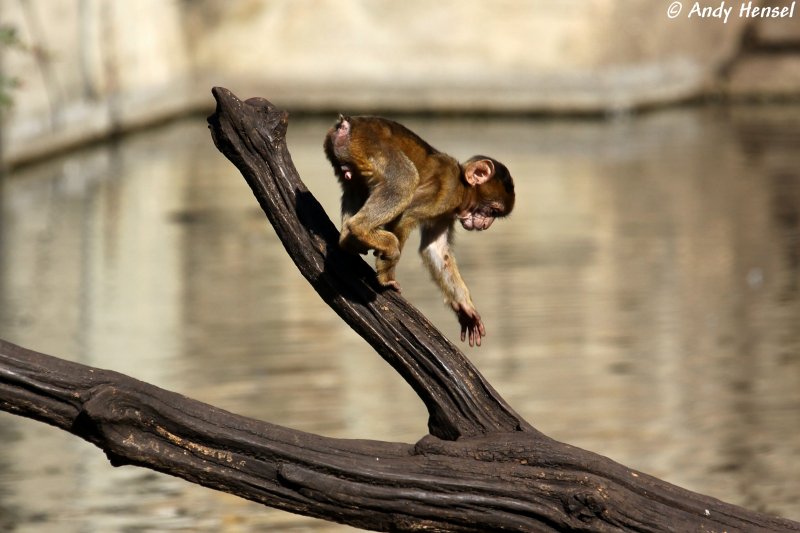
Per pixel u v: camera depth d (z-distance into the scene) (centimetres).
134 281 3394
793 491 1981
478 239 3894
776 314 2997
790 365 2622
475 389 1223
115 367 2614
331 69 6938
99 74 6150
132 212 4416
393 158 1290
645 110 6962
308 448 1168
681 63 7369
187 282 3388
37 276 3444
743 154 5459
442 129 6431
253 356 2709
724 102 7375
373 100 6881
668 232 3947
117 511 1966
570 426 2272
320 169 5203
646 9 7006
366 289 1222
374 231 1234
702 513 1160
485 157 1395
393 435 2206
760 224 4022
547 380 2531
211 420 1165
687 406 2372
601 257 3609
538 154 5569
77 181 5097
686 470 2058
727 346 2748
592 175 5009
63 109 5744
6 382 1137
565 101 6781
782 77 7462
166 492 2059
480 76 6819
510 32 6794
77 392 1144
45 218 4297
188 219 4297
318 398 2423
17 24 5272
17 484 2077
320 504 1162
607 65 6869
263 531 1900
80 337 2842
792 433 2236
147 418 1154
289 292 3281
